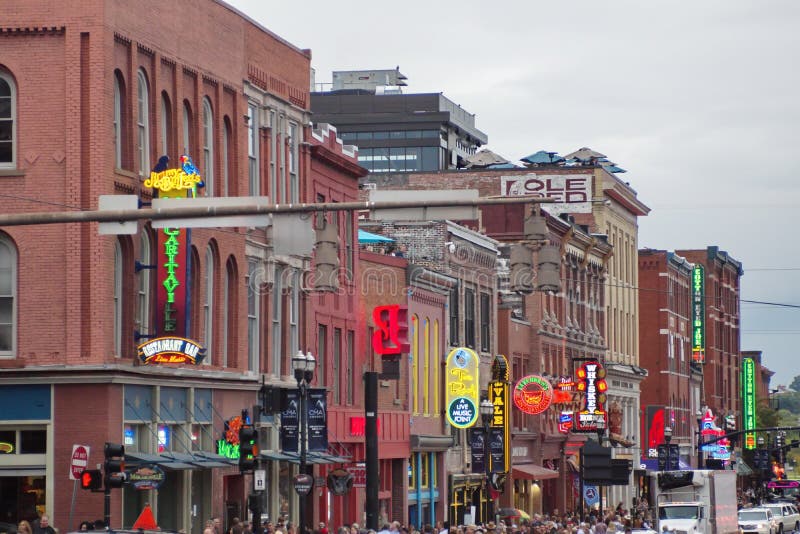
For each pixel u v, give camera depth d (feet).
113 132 261.65
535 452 525.34
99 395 255.50
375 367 391.45
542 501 534.78
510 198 161.17
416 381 410.11
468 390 420.36
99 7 256.32
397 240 435.53
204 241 294.25
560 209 631.56
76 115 256.11
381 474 384.88
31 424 256.93
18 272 257.75
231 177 311.68
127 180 264.72
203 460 283.38
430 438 412.77
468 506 426.51
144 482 250.16
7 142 258.78
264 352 326.03
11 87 258.78
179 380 281.95
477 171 618.85
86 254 256.32
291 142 345.51
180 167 279.49
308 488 279.08
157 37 277.44
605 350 638.53
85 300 256.11
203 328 294.87
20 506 258.57
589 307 616.39
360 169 385.09
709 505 425.69
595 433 562.25
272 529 276.21
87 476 217.56
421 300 412.16
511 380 495.82
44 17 256.93
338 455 357.61
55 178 256.73
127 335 265.54
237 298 311.06
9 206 257.14
